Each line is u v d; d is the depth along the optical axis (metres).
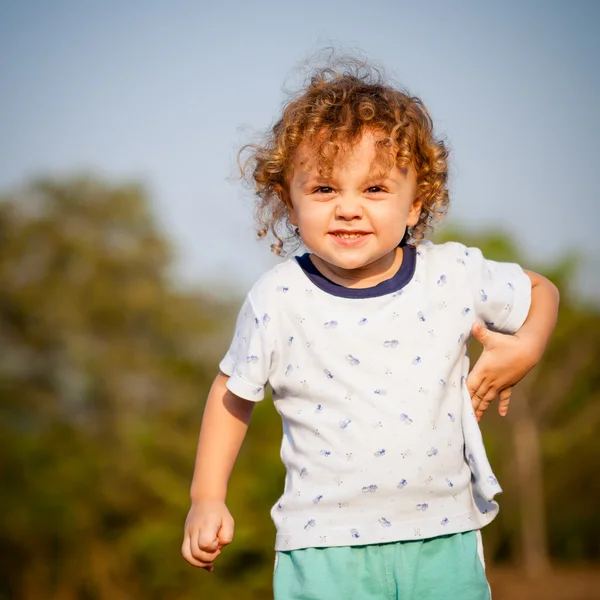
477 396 2.98
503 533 15.50
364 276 2.93
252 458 13.80
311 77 3.44
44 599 15.68
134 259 19.83
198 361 18.69
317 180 2.86
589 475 15.66
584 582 14.74
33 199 20.25
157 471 16.08
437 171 3.13
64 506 16.17
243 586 13.78
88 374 18.30
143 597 15.06
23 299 18.97
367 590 2.72
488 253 14.19
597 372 15.53
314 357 2.84
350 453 2.76
